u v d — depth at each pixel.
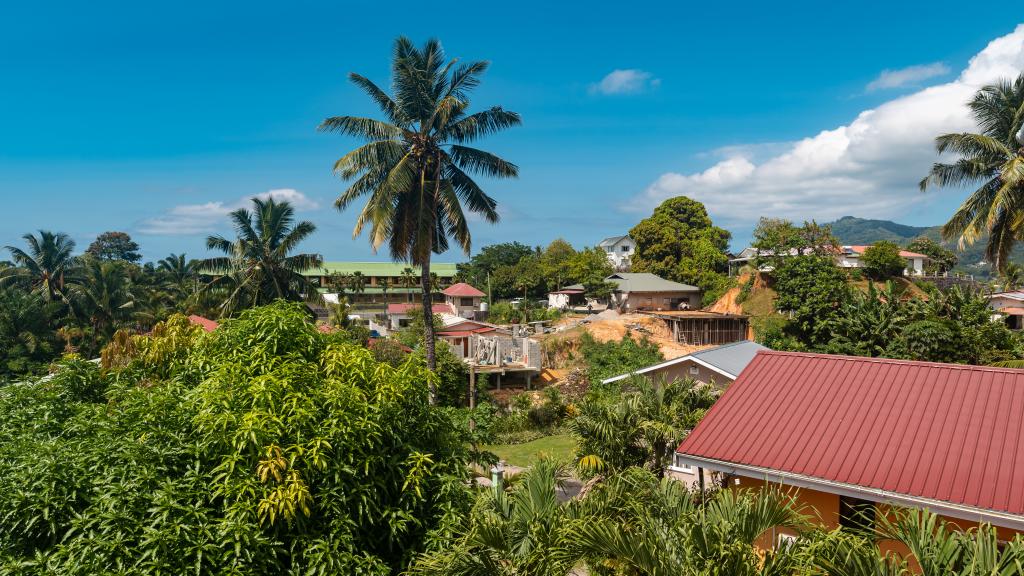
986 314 34.19
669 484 7.51
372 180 22.98
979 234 23.88
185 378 8.84
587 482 13.91
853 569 5.06
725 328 47.88
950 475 8.49
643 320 47.62
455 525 7.45
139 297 56.03
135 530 6.04
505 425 27.92
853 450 9.46
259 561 6.37
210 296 34.97
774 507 6.23
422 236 22.97
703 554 5.52
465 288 69.44
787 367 12.16
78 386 10.04
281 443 6.80
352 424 7.05
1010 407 9.52
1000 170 23.03
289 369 7.46
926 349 32.47
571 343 43.91
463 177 23.92
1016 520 7.59
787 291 45.44
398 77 22.48
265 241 33.91
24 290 50.31
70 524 6.15
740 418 10.89
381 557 7.86
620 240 101.56
